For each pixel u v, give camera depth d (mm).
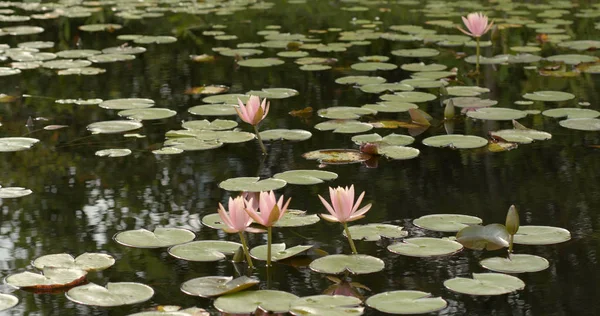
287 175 4012
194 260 2988
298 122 5145
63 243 3174
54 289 2740
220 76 6602
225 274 2869
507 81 6438
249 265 2936
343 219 2951
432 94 5922
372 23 9750
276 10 11102
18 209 3584
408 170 4156
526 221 3391
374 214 3502
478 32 6777
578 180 3941
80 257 2994
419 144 4664
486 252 3070
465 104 5609
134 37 8539
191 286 2744
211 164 4277
